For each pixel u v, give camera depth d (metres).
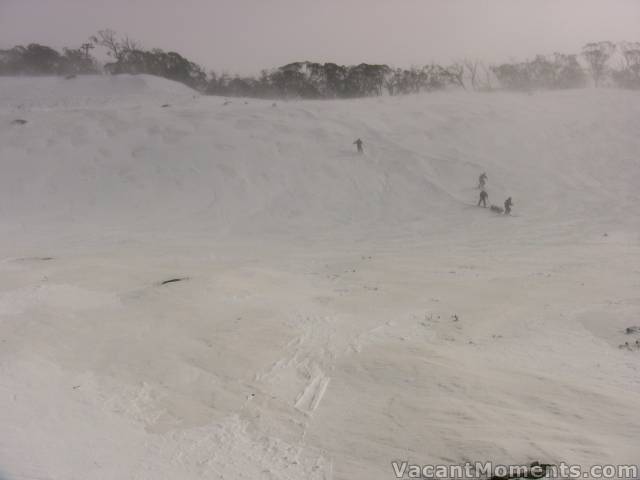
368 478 7.07
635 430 7.69
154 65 95.88
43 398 9.95
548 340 12.43
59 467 7.25
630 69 77.00
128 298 16.48
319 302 15.95
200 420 9.10
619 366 10.60
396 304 15.73
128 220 31.94
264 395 9.93
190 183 37.34
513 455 7.09
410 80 82.19
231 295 16.55
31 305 15.93
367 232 29.27
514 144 43.34
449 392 9.39
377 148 42.56
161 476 7.23
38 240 27.77
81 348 12.59
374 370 10.68
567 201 32.66
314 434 8.41
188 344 12.57
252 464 7.62
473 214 31.27
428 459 7.31
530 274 19.16
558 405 8.67
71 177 38.50
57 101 66.25
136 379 10.86
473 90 78.94
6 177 37.94
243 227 30.67
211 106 57.41
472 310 14.98
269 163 40.31
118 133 46.47
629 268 19.12
